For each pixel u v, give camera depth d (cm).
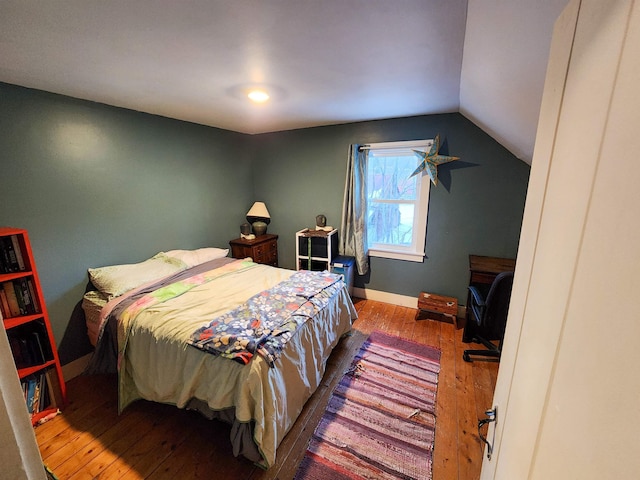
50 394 185
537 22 90
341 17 112
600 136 40
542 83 124
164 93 209
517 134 203
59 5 102
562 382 46
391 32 125
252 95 215
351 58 153
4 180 182
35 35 123
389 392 205
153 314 184
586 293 41
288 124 335
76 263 221
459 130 284
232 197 380
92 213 229
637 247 29
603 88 40
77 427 175
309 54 147
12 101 182
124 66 159
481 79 164
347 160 342
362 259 343
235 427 143
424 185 308
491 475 86
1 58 145
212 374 151
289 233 407
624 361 30
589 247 41
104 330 193
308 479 145
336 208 366
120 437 168
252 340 153
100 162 232
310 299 211
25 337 176
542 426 52
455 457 158
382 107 260
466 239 302
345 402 196
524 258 78
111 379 220
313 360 192
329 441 166
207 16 111
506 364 86
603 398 34
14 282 174
